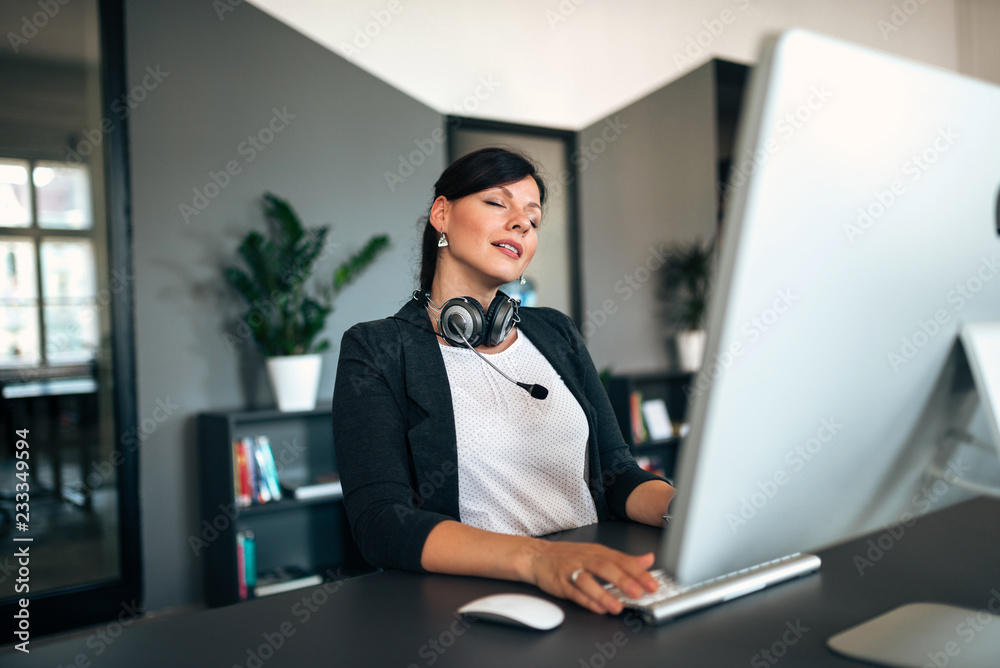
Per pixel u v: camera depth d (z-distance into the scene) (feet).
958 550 2.90
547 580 2.56
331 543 11.96
